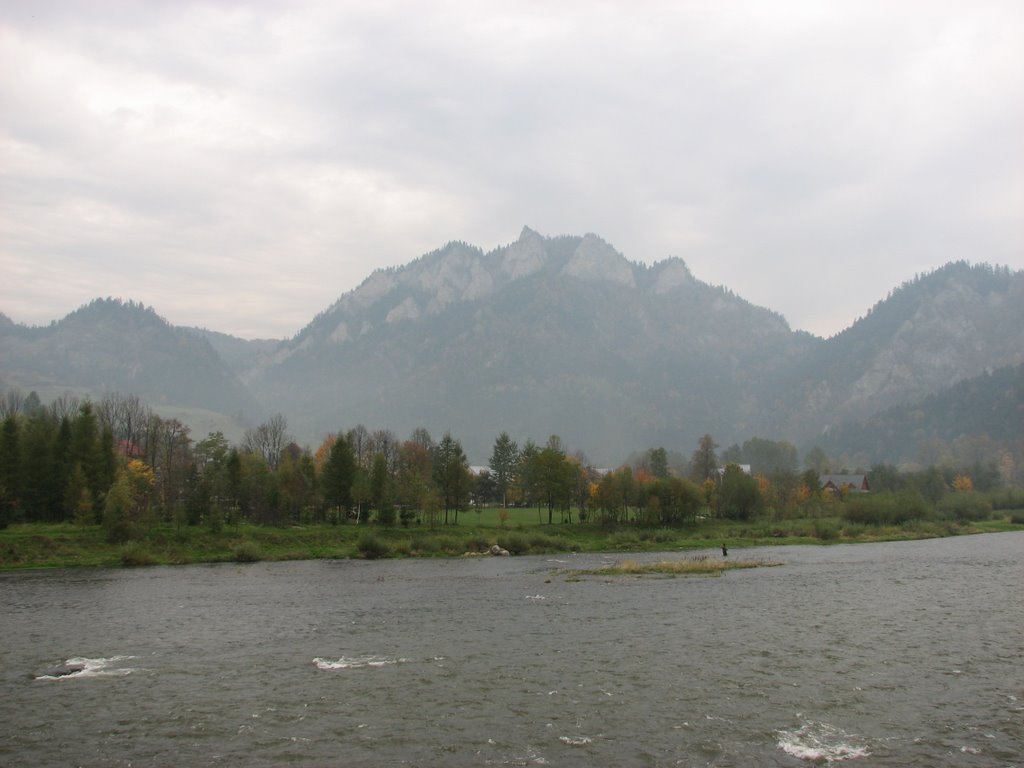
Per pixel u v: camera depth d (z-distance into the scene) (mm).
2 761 28031
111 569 90375
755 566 89750
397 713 33219
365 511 136750
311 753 28688
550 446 168625
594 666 41281
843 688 36781
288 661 42812
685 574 83250
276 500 121875
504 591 70812
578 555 110625
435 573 87062
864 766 27266
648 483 147125
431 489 135750
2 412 189250
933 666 40938
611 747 29094
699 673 39688
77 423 118500
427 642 47750
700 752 28531
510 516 158625
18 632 51406
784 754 28344
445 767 27281
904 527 146500
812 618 55156
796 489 182125
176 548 101438
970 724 31656
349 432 193375
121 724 31984
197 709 33906
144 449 166000
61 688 37312
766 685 37375
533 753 28500
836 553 107938
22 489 109500
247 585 76188
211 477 125750
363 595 68750
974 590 68562
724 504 157250
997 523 162375
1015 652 44125
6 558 91375
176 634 50656
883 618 54969
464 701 34906
